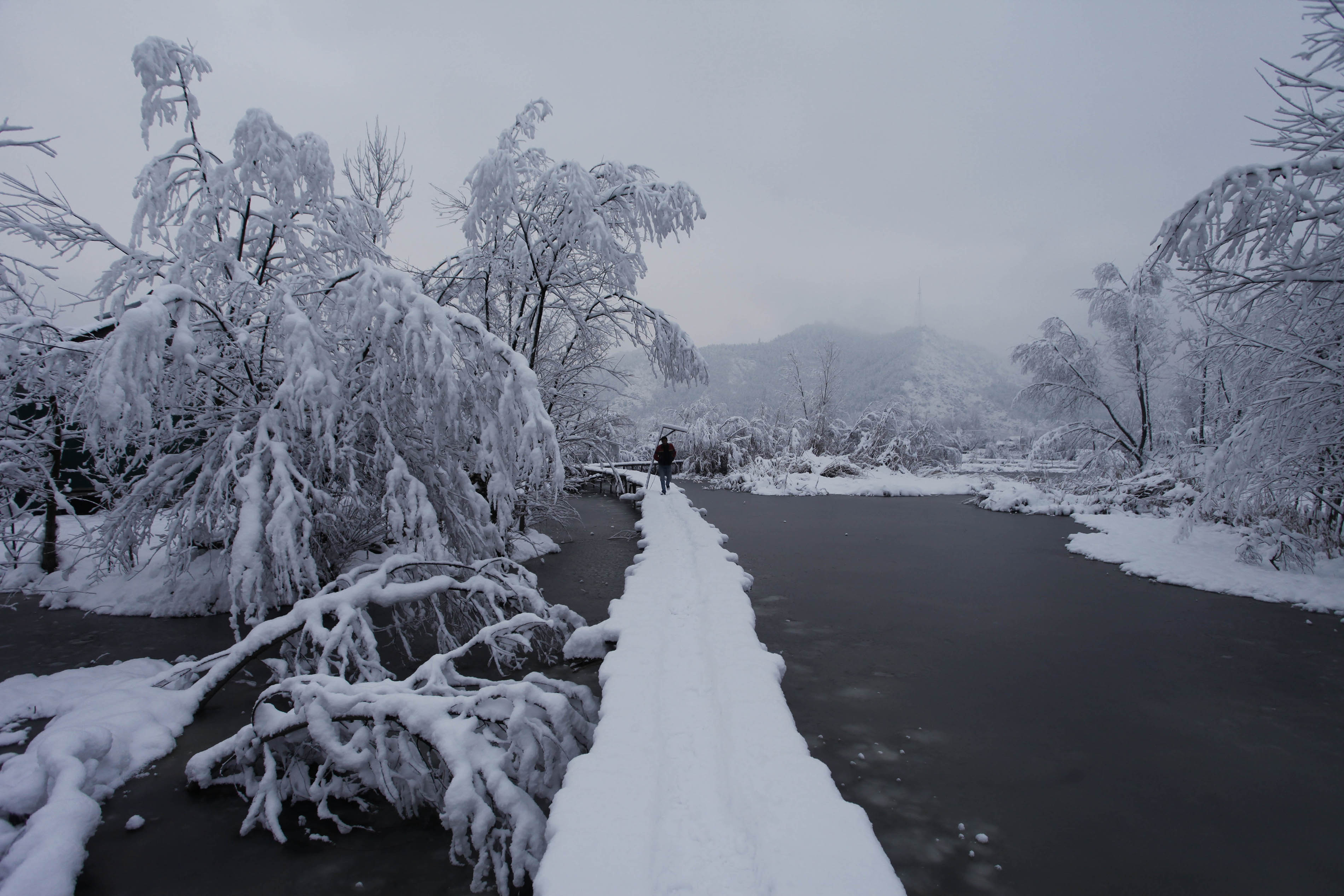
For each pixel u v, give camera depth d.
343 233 7.97
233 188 6.95
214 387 6.74
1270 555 9.49
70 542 6.59
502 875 2.99
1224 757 4.15
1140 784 3.82
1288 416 8.16
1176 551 10.67
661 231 9.72
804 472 26.86
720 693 4.08
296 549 5.60
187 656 5.97
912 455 29.66
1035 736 4.44
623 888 2.25
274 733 3.77
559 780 3.57
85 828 3.30
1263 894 2.86
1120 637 6.65
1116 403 21.88
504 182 8.95
